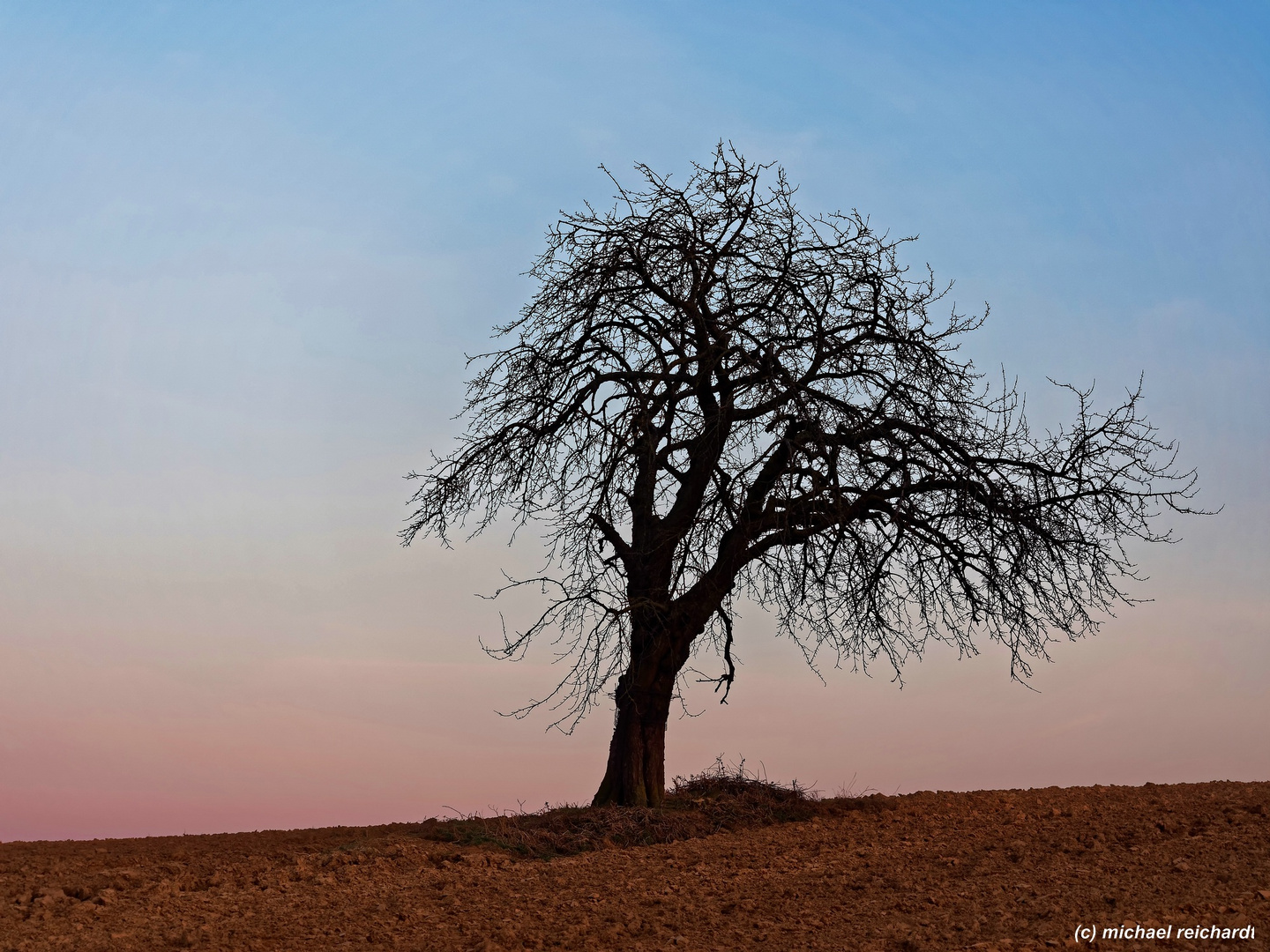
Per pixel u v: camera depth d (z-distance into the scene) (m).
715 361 14.67
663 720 15.25
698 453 14.91
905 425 14.52
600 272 14.93
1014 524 14.27
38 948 8.60
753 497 14.64
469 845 13.33
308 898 10.50
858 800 16.34
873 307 14.98
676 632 14.80
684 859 12.19
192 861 12.34
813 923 8.98
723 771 16.56
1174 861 10.35
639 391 14.54
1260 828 11.84
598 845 13.28
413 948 8.73
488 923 9.46
